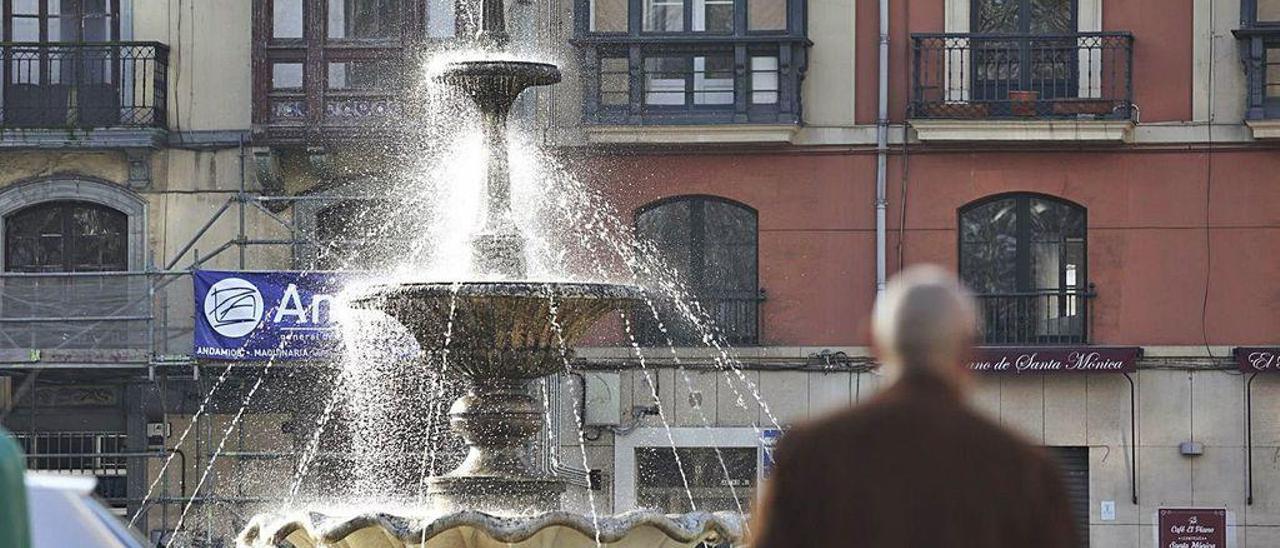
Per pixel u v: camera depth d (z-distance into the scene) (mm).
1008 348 45000
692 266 45750
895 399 10805
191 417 44562
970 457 10672
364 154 45000
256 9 45188
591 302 20547
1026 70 45625
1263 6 45312
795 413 45625
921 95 45500
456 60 21578
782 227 45750
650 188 45656
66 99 45625
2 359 42125
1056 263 45812
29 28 46312
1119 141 45281
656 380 45594
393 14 45062
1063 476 11133
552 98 45438
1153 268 45594
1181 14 45750
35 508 10711
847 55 45969
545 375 21141
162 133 45500
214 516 43938
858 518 10641
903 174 45812
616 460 45438
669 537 19734
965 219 45938
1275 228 45438
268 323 41875
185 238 45875
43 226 46375
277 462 43562
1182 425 45312
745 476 45656
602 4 45438
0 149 45750
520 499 20672
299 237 45062
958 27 45938
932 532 10602
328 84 45062
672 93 45719
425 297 20297
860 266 45812
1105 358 44875
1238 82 45594
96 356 42281
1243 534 45188
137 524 44281
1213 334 45438
